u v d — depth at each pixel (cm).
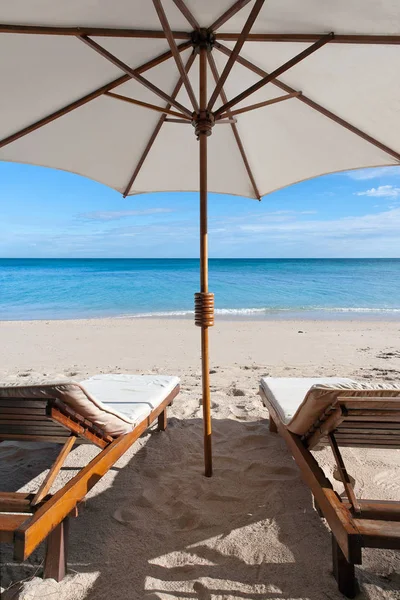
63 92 219
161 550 168
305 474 182
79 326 993
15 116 228
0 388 165
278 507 201
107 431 198
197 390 421
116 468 247
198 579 150
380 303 1562
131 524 188
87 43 181
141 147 283
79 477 163
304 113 248
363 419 170
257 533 179
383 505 156
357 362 579
